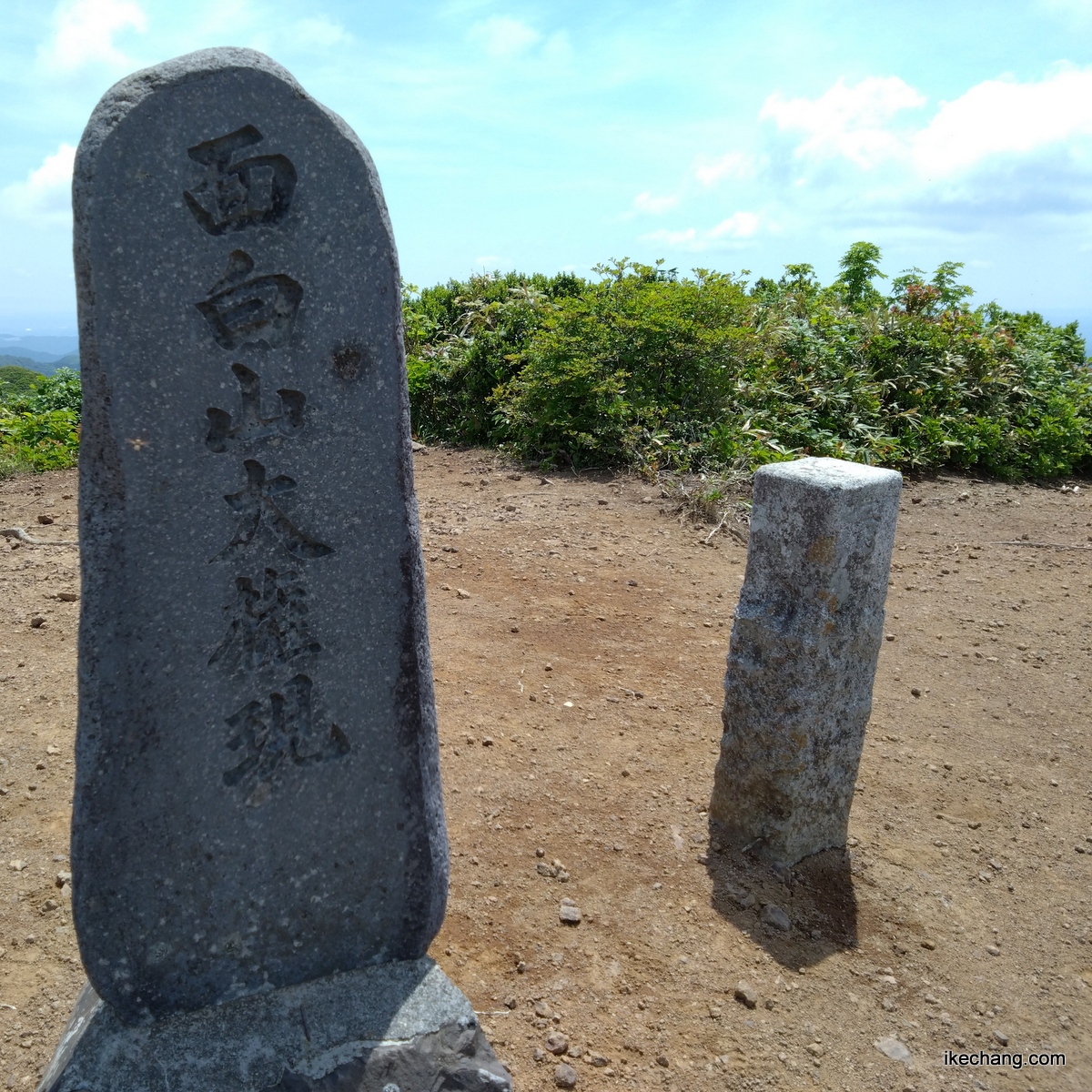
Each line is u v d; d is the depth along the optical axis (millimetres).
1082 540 6809
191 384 1803
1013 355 9805
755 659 2924
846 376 8695
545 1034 2338
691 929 2711
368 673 2137
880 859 3135
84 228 1650
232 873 2055
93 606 1808
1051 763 3838
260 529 1943
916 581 5852
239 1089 1895
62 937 2602
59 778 3287
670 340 7742
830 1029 2422
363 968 2248
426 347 9219
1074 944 2824
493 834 3072
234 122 1731
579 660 4352
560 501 6676
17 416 9156
